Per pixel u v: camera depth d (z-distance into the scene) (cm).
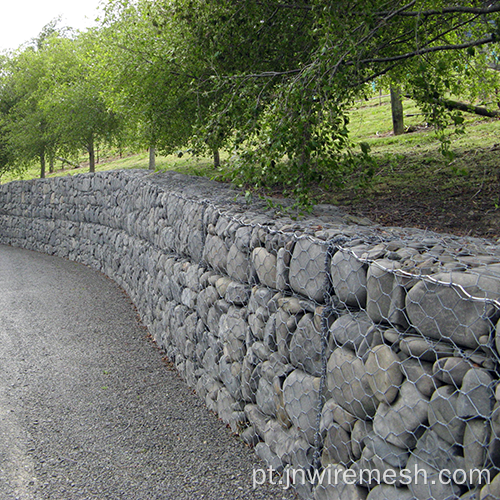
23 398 459
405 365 203
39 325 693
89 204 1148
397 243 269
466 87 806
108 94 928
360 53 435
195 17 635
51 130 1777
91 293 878
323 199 804
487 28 504
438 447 187
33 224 1522
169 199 589
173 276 541
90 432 393
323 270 269
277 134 417
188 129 785
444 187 755
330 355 260
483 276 183
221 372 405
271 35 628
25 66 1945
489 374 169
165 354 578
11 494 314
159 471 334
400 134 1312
